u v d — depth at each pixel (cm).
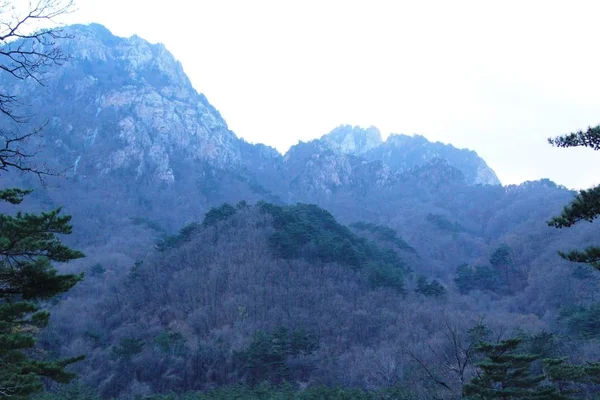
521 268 11450
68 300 8888
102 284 9775
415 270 12962
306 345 5962
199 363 6219
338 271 9112
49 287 1370
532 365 4153
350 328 7162
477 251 15025
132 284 9400
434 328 6731
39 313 1510
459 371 2486
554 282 9194
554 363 3058
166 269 9594
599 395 3144
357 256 9662
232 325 7400
